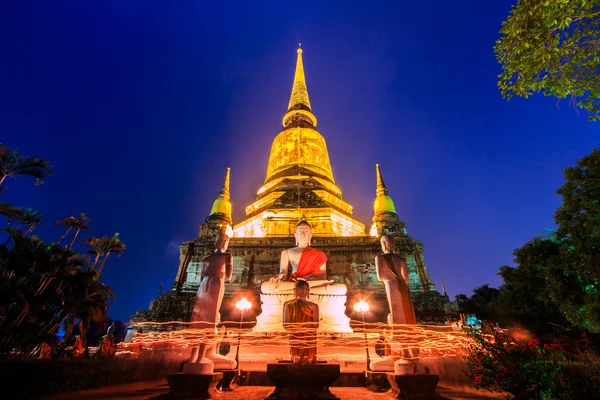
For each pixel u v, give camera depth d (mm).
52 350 19312
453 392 12617
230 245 38094
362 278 35000
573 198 22531
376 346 17766
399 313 11930
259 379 14211
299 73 70500
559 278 23766
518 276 27266
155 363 17781
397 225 39375
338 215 43594
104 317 24266
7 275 19719
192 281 35625
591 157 21953
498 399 8938
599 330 21797
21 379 10711
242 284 35062
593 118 12297
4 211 20578
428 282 33938
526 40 11031
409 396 10039
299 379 9000
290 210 42875
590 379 8820
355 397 11188
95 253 27703
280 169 51938
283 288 20438
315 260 21094
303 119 60531
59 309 22125
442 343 17984
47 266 20844
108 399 10891
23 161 19797
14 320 18016
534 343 9195
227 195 44750
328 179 51719
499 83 12680
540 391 7848
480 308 40375
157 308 32906
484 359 8820
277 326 19547
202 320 11414
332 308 19984
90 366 13484
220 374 10859
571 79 11617
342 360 16766
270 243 37906
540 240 26188
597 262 21031
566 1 10078
